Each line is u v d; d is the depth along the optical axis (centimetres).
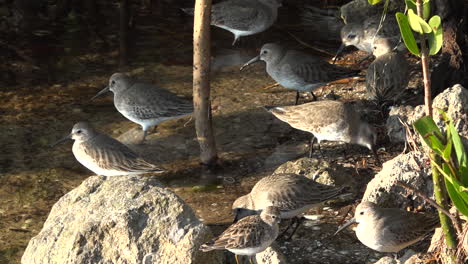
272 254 778
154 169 969
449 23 1245
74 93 1245
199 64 1002
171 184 1002
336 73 1222
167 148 1098
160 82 1285
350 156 1062
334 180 945
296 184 869
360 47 1370
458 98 910
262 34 1492
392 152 1062
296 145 1106
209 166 1044
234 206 888
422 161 862
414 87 1264
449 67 1241
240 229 755
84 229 768
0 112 1170
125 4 1523
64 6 1568
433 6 1237
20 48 1391
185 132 1146
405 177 859
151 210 780
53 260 774
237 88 1276
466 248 651
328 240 858
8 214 925
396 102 1216
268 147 1098
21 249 854
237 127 1152
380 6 1478
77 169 1038
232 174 1027
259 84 1296
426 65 591
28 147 1083
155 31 1482
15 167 1030
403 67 1170
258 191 877
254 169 1038
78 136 984
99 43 1427
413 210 859
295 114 1049
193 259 742
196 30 991
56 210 828
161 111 1091
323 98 1245
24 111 1180
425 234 786
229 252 821
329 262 811
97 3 1599
